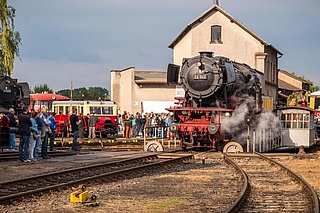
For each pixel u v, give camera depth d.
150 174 17.86
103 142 34.62
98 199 12.80
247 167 20.38
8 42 41.66
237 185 15.27
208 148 27.89
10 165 20.48
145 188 14.66
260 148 28.69
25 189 14.22
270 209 11.52
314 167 20.36
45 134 23.45
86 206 11.84
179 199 12.83
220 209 11.52
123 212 11.24
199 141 26.72
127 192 13.92
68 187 14.16
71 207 11.71
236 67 28.73
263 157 23.08
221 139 25.88
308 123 31.92
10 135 25.16
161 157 23.95
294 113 32.03
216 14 55.34
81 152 27.45
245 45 54.84
